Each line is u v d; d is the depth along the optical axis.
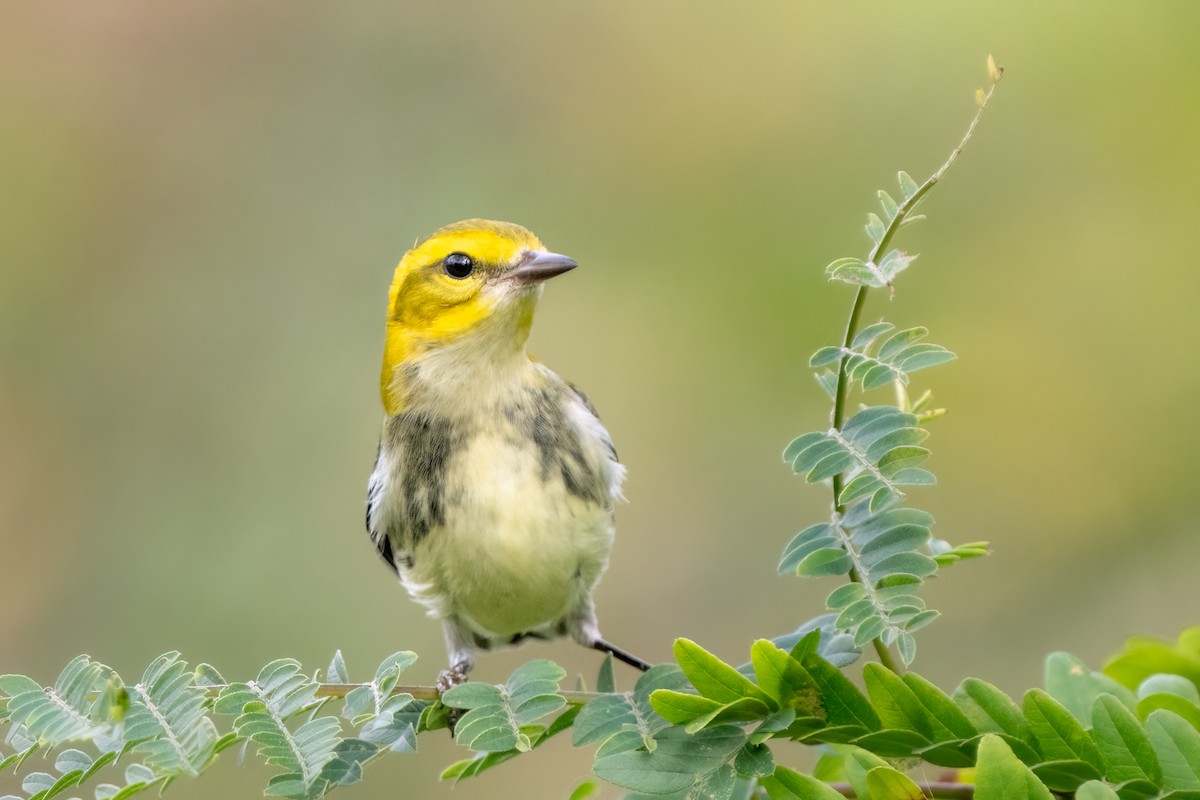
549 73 15.71
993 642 12.70
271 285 15.55
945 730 4.79
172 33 16.27
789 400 13.91
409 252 8.77
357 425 14.87
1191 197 13.55
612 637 13.58
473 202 15.49
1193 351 13.27
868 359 4.90
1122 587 12.89
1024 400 13.48
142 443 14.97
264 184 15.91
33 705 4.80
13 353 15.20
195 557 14.23
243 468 14.68
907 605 4.66
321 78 16.23
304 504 14.38
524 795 12.40
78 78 16.09
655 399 14.13
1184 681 5.69
